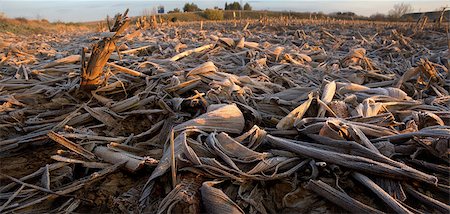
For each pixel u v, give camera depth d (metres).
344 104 3.97
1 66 7.00
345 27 19.91
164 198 2.62
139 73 5.53
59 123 4.17
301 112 3.83
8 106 4.73
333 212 2.55
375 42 12.03
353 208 2.47
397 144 3.19
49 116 4.64
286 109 4.34
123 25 4.67
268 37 13.02
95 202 2.89
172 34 14.02
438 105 4.72
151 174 3.11
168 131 4.09
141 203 2.74
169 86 5.10
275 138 3.22
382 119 3.52
